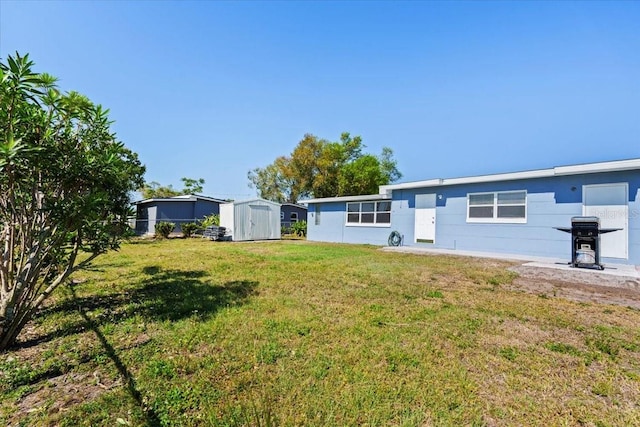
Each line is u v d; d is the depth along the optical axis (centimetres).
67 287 500
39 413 184
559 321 357
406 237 1262
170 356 259
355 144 3538
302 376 230
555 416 190
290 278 591
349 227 1524
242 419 180
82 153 297
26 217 281
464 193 1085
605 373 243
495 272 659
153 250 1131
